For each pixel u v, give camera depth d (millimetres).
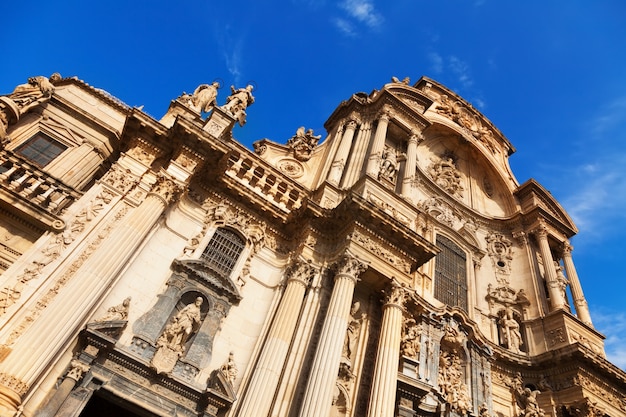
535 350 23281
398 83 28828
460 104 34094
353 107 26266
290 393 13500
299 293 16047
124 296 14086
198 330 14719
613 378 21375
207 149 16875
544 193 30812
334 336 14148
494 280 26656
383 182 21062
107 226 14125
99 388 12148
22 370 10602
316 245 17641
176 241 16297
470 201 30281
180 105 19000
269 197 19547
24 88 18609
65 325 11695
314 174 22984
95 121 19156
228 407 13266
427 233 25047
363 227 17219
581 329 23500
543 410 20688
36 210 13680
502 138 34719
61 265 12727
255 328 15820
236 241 17656
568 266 27922
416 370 17781
